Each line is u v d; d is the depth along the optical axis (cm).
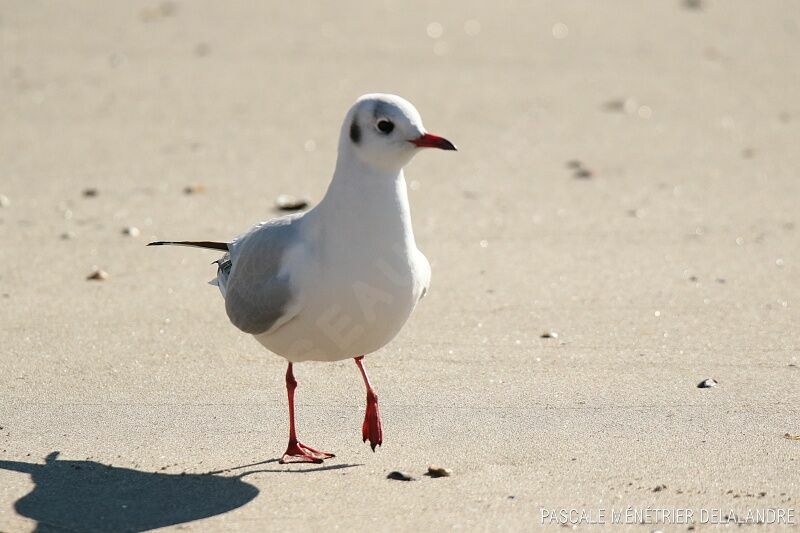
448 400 984
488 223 1505
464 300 1237
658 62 2316
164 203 1569
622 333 1141
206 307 1214
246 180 1666
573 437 907
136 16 2595
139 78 2162
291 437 885
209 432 925
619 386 1012
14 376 1032
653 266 1344
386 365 1062
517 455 875
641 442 895
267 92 2095
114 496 809
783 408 961
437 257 1380
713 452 875
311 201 1571
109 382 1022
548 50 2384
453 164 1758
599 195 1619
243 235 925
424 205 1579
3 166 1709
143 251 1388
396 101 821
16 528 760
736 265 1346
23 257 1359
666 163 1764
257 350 1098
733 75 2241
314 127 1917
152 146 1814
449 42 2428
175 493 814
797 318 1179
